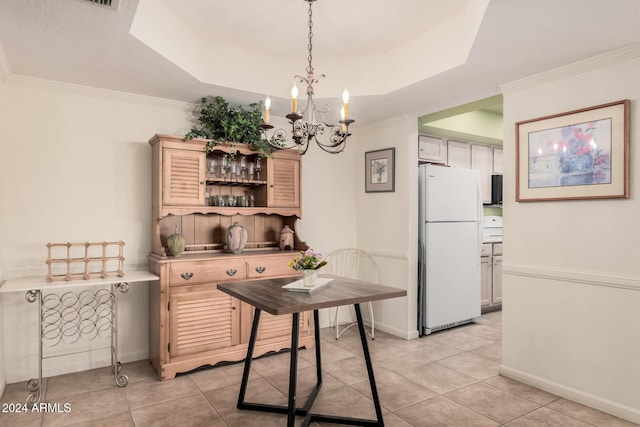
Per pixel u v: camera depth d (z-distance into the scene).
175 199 3.01
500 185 5.13
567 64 2.54
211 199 3.31
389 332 4.02
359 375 2.94
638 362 2.25
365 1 2.41
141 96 3.19
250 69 3.12
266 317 3.31
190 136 3.05
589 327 2.46
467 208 4.29
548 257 2.68
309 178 4.12
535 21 1.96
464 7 2.47
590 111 2.45
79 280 2.65
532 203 2.79
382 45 3.06
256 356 3.24
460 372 3.00
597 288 2.43
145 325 3.25
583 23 1.98
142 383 2.77
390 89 3.13
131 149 3.19
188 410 2.40
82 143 3.01
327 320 4.24
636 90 2.27
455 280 4.14
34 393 2.59
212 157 3.43
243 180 3.37
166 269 2.85
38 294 2.74
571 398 2.53
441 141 4.66
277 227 3.83
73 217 2.97
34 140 2.84
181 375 2.92
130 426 2.21
